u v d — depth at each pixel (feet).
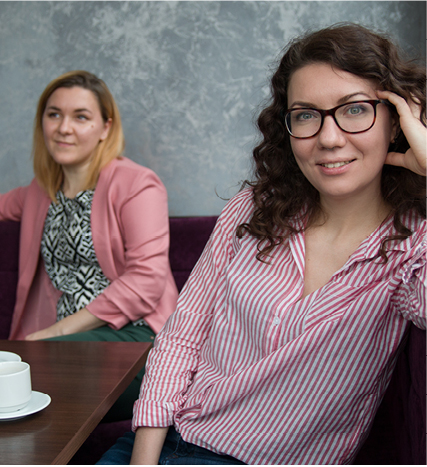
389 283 2.69
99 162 6.06
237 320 3.09
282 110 3.33
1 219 6.82
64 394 3.09
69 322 5.51
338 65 2.78
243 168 6.79
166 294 5.98
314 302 2.86
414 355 2.78
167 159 6.95
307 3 6.44
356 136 2.75
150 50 6.82
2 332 6.57
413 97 2.86
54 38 6.99
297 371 2.79
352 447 2.84
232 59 6.66
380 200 3.02
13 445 2.47
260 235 3.19
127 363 3.66
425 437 2.57
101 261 5.85
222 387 2.92
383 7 6.27
